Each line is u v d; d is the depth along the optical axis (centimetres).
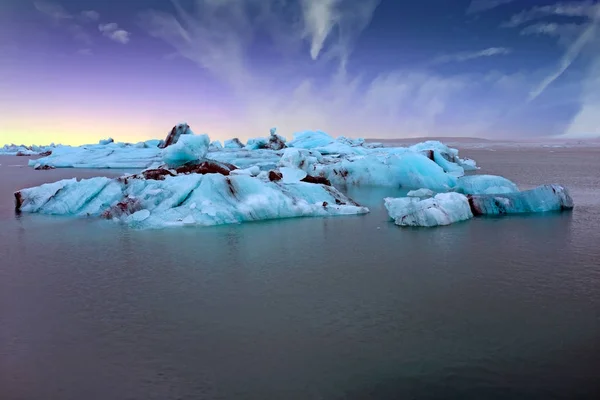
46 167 3875
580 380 518
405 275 902
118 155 4069
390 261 1004
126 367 556
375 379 522
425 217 1388
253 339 624
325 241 1198
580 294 787
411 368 544
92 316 712
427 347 596
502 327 656
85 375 540
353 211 1608
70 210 1606
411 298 775
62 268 972
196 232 1313
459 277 888
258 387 507
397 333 638
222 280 881
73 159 4069
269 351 589
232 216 1452
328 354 580
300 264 986
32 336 646
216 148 4178
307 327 661
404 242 1182
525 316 695
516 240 1192
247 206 1494
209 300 773
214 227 1384
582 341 611
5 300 787
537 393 494
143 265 988
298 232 1310
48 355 591
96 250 1119
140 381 525
